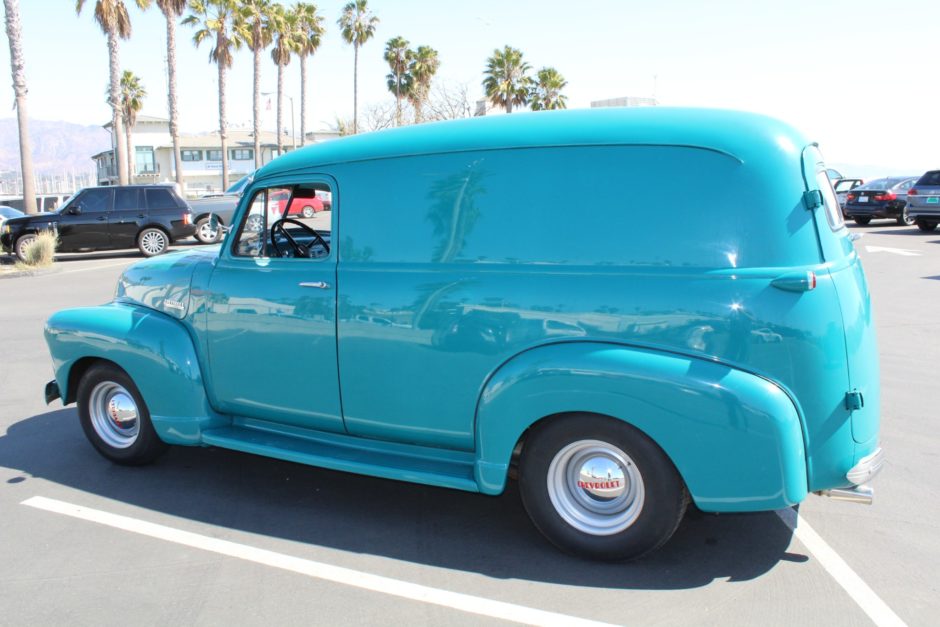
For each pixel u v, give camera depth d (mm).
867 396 3359
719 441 3141
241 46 40594
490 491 3652
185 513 4285
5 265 18062
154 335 4625
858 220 23531
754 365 3152
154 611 3246
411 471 3838
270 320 4273
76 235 18891
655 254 3330
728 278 3195
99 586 3465
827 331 3160
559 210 3525
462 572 3553
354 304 3984
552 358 3414
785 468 3121
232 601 3318
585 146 3510
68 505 4402
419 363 3832
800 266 3158
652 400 3219
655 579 3445
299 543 3891
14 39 22250
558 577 3484
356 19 49031
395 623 3123
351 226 4047
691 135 3334
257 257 4414
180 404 4598
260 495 4555
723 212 3236
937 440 5336
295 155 4305
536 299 3520
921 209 20109
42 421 6098
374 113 30281
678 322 3248
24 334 9656
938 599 3246
